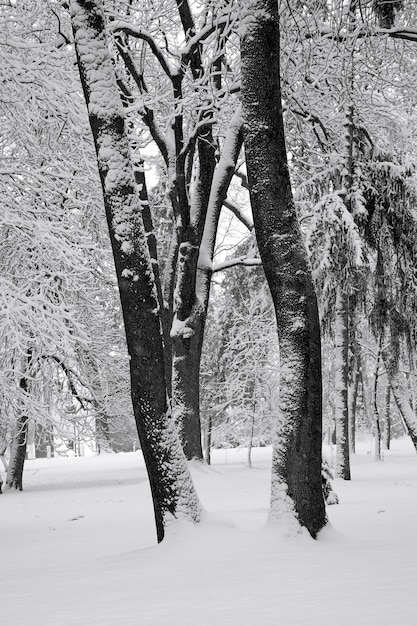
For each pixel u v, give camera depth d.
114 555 9.77
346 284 24.34
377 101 26.11
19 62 15.77
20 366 21.77
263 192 9.86
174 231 28.50
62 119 16.89
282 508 9.45
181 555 8.73
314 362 9.79
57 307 15.62
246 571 7.45
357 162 25.53
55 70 16.17
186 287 23.89
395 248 26.11
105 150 10.11
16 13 16.34
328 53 17.88
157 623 5.52
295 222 9.96
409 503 14.22
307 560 7.90
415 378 47.84
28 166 16.56
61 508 18.91
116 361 28.39
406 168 25.39
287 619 5.35
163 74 24.84
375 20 16.19
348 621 5.14
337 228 23.36
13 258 18.08
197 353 24.20
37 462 55.53
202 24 21.59
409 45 21.91
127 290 9.97
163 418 9.97
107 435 30.69
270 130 9.82
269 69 9.79
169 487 9.82
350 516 12.50
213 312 44.66
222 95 21.31
